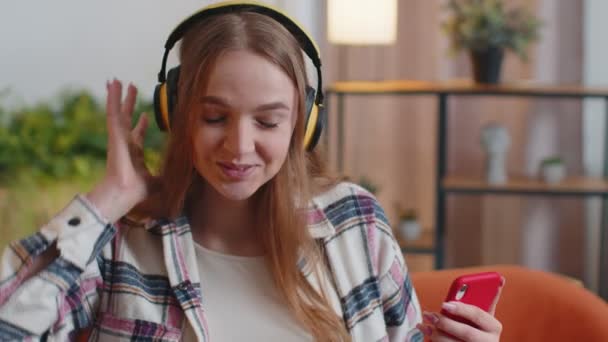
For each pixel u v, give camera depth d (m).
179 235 1.32
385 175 4.11
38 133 3.65
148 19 3.98
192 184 1.35
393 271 1.42
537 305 1.70
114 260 1.30
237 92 1.15
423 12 3.94
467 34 3.56
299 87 1.20
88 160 3.64
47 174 3.57
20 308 1.18
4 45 3.97
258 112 1.16
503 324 1.72
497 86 3.60
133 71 4.02
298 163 1.31
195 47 1.17
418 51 3.96
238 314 1.31
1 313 1.17
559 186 3.64
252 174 1.19
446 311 1.24
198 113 1.18
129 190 1.27
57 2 3.96
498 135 3.70
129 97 1.32
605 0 3.90
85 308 1.27
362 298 1.38
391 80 3.99
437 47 3.95
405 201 4.12
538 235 4.11
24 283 1.19
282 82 1.17
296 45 1.20
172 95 1.23
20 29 3.97
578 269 4.12
